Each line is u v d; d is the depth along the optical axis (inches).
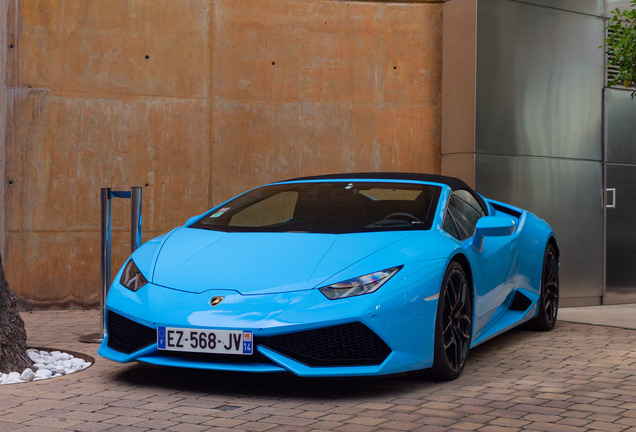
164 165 257.6
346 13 276.1
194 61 261.0
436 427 111.0
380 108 279.0
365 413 119.1
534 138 275.7
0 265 148.9
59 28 247.6
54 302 246.7
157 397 128.6
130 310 133.4
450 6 273.3
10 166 242.8
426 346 134.4
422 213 156.2
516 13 271.6
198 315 127.0
